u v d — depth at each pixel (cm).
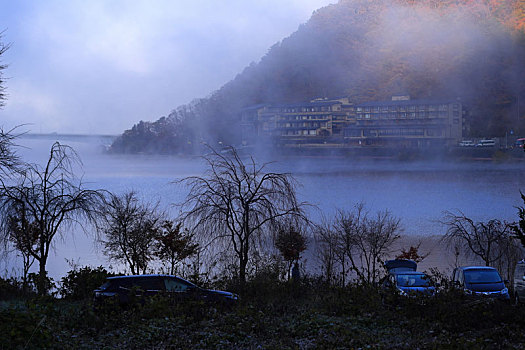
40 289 1962
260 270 2261
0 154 2123
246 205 2573
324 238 3644
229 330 1285
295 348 1132
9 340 976
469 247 3875
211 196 2705
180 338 1225
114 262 4266
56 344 1097
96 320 1316
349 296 1717
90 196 2750
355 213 7888
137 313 1403
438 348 1116
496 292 1853
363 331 1315
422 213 8106
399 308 1505
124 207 3531
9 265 4019
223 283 2078
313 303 1781
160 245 3319
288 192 2720
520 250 3431
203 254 2902
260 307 1582
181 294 1531
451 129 18625
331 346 1162
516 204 9106
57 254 4769
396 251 4828
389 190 11756
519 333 1236
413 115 18975
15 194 2453
